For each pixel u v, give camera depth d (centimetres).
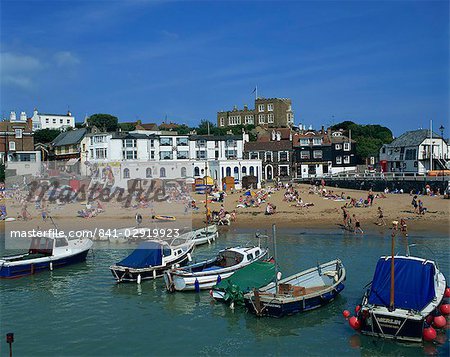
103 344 2558
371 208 6178
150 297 3294
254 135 13462
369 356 2355
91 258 4431
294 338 2577
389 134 14575
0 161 10525
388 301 2542
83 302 3225
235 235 5303
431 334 2403
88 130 11162
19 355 2436
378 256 4134
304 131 13288
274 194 7600
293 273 3672
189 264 3828
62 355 2433
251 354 2406
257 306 2823
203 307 3075
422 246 4450
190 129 15200
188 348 2492
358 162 11675
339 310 2936
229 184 8475
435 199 6438
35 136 13512
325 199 6906
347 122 15550
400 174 8225
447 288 2833
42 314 3016
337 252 4331
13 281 3753
